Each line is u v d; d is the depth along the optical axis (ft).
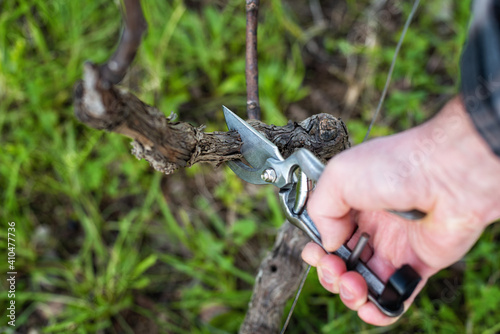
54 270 7.87
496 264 7.45
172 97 9.18
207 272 7.82
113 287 7.53
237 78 9.36
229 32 9.96
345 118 9.57
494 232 7.85
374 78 9.79
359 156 3.65
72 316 7.33
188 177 8.74
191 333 7.41
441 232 3.74
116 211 8.52
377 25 10.37
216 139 4.11
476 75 2.96
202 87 9.68
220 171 8.75
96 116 2.87
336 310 7.27
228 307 7.57
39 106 8.80
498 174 3.30
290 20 10.43
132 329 7.50
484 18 2.93
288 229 5.19
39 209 8.43
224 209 8.54
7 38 9.25
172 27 9.37
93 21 9.87
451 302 7.45
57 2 9.25
